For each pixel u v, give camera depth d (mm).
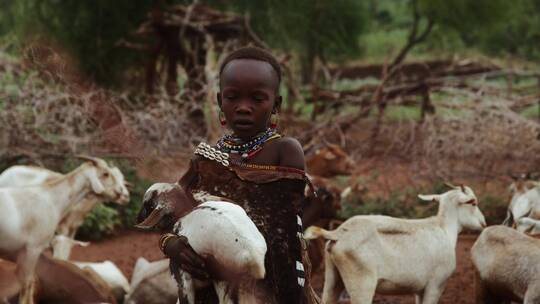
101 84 15789
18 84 10898
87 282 6695
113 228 10961
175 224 2949
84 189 7832
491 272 6293
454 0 17938
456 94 15133
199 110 14734
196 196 3074
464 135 12711
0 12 15305
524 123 12773
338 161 11453
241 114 3172
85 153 10398
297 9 17016
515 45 24562
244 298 2895
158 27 16219
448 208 6715
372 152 15078
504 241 6289
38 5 15359
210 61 14227
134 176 11023
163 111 12703
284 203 3137
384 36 27422
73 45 15289
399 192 12289
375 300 7914
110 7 15836
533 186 8258
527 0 22672
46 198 7414
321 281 8281
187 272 2928
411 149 14055
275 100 3289
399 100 15766
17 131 11055
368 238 6273
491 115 12977
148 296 6574
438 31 19969
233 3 17047
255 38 15836
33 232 7180
